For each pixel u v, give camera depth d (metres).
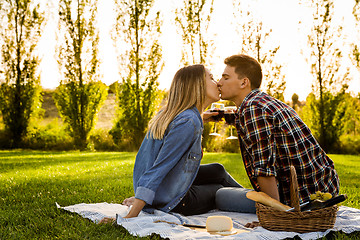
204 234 2.16
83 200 3.72
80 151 15.50
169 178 2.70
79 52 15.77
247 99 2.63
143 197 2.50
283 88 15.92
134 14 15.54
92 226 2.39
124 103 15.79
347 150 15.63
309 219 2.14
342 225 2.30
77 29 15.73
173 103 2.76
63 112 15.96
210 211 3.11
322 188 2.51
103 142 16.58
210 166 3.19
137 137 15.84
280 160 2.52
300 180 2.50
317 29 15.79
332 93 15.81
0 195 4.12
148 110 15.79
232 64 2.77
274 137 2.46
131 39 15.66
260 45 16.03
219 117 3.12
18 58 16.28
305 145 2.49
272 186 2.39
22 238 2.24
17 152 13.69
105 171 6.93
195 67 2.83
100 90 16.12
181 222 2.54
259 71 2.75
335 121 15.80
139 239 2.08
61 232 2.33
